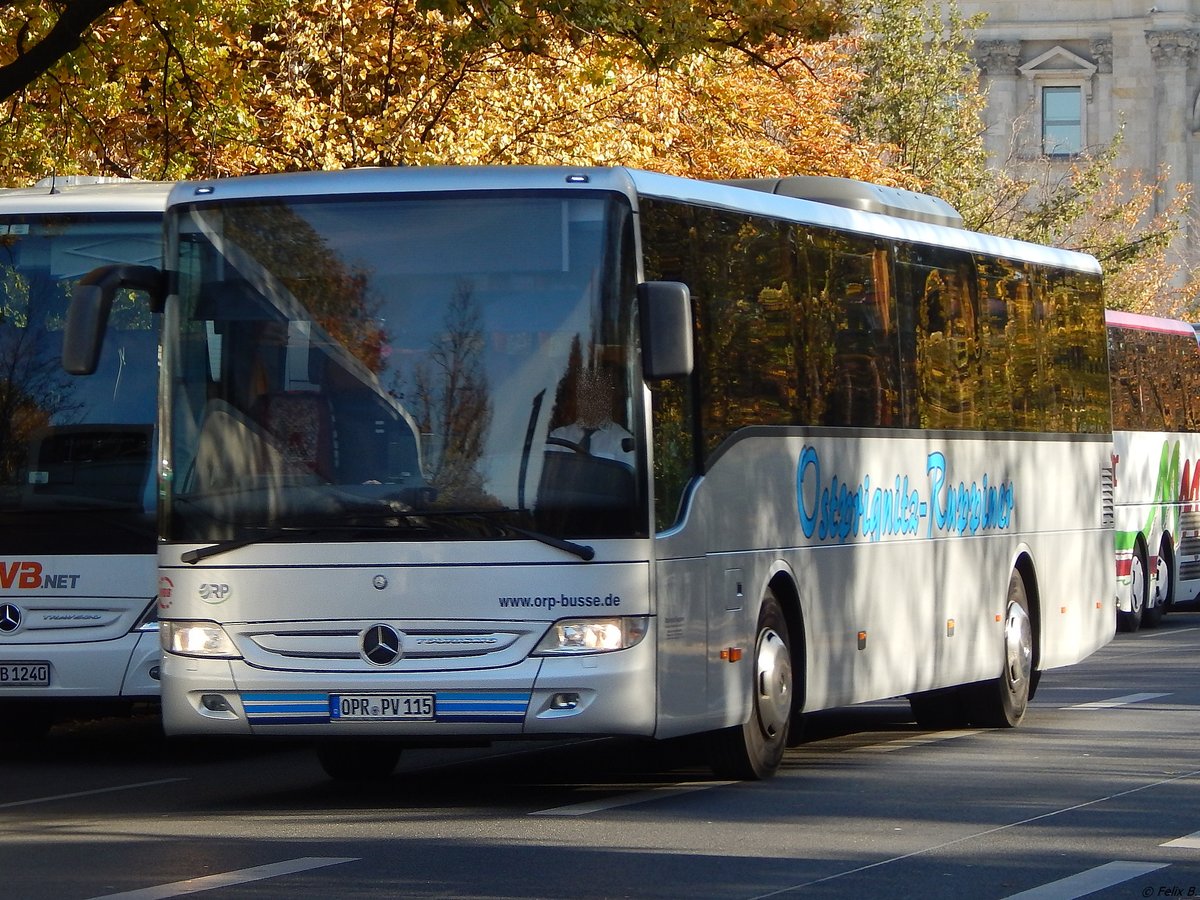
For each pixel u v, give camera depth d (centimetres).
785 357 1777
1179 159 11162
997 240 2286
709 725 1614
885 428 1964
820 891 1202
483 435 1527
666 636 1545
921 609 2031
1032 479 2333
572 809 1560
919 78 5734
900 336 2009
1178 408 4356
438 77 3164
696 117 3747
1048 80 11281
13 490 2050
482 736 1523
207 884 1238
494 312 1540
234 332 1571
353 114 3209
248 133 2734
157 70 2647
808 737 2138
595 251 1540
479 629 1513
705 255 1652
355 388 1547
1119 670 2925
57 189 2131
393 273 1555
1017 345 2309
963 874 1258
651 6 2347
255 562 1540
